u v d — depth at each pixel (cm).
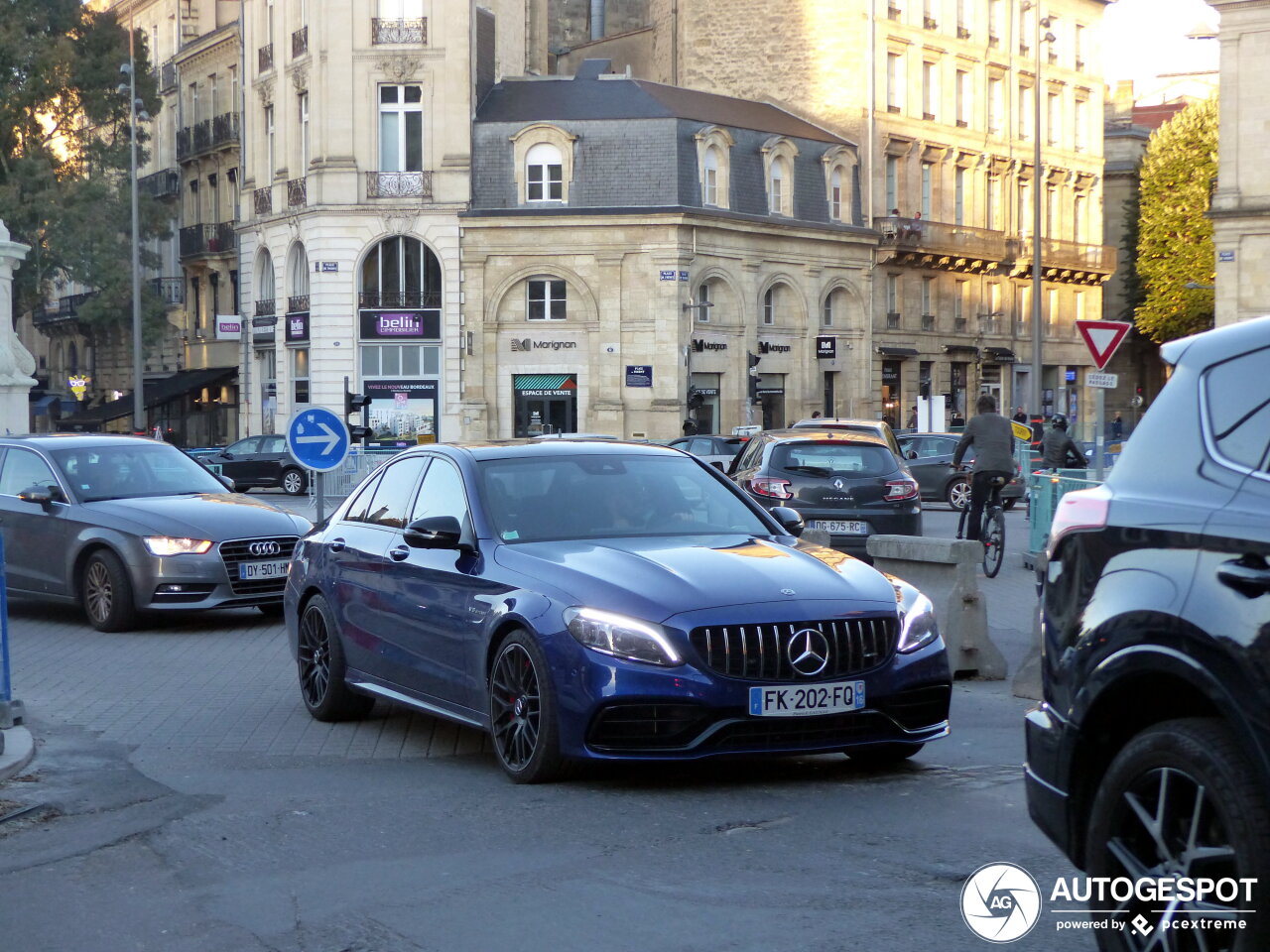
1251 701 397
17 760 841
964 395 6612
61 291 7681
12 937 555
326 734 952
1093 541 466
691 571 769
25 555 1566
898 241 6012
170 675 1210
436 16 5219
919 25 6262
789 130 5725
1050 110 7156
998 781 768
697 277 5216
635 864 624
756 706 729
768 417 5609
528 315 5247
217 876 628
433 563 870
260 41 5731
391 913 567
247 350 5809
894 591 791
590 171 5197
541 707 760
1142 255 6888
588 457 912
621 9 7119
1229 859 401
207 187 6512
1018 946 512
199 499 1583
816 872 605
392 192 5222
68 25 6072
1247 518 416
